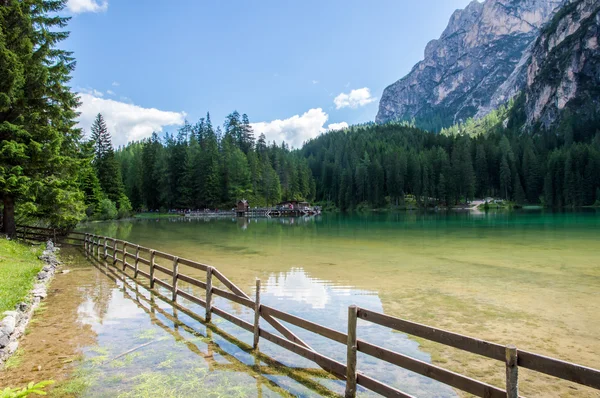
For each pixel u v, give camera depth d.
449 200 97.44
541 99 175.62
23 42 17.72
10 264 11.96
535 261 16.11
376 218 60.31
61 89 19.73
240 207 78.88
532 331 7.60
